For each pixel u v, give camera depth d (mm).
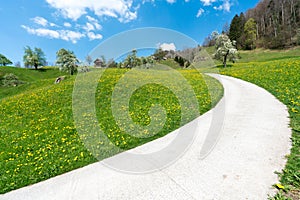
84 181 3699
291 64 18344
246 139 4586
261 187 2941
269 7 70062
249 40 61094
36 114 9961
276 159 3607
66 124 7777
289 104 7031
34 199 3359
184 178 3412
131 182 3475
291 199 2633
